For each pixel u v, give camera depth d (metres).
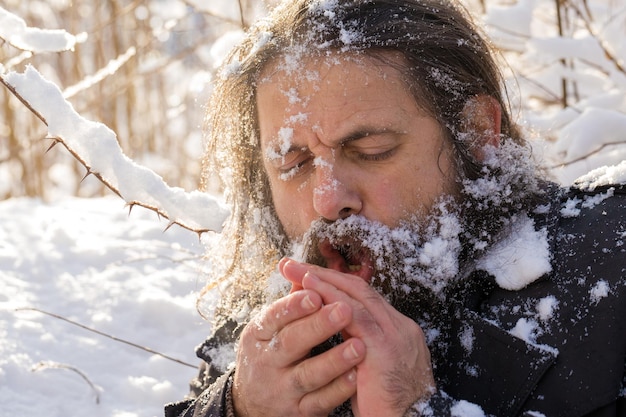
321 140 1.63
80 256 3.09
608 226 1.63
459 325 1.64
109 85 5.37
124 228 3.41
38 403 2.33
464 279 1.68
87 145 1.86
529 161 1.78
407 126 1.64
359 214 1.65
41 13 5.56
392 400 1.50
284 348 1.56
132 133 5.57
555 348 1.55
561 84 3.42
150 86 5.99
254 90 1.80
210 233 2.29
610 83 3.36
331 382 1.57
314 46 1.66
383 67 1.64
